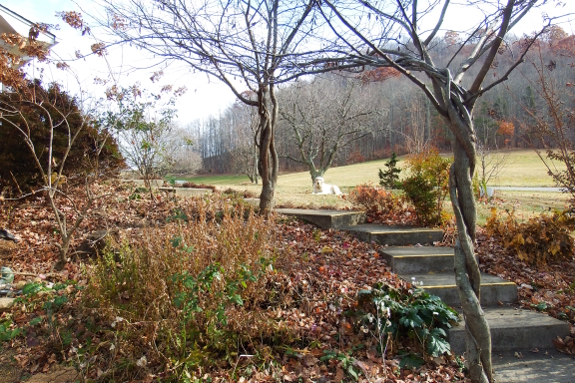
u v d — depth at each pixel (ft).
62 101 24.22
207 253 13.00
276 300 13.74
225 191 31.73
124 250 13.15
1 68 16.65
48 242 18.53
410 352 12.03
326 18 9.42
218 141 178.81
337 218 21.80
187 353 10.85
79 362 10.29
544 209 30.89
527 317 13.88
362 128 75.36
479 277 9.48
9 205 22.81
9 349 11.40
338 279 15.69
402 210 23.73
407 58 9.84
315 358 11.51
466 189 9.53
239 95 21.24
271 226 16.72
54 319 11.80
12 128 23.98
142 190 25.93
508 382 11.08
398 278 15.85
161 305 11.14
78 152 25.71
